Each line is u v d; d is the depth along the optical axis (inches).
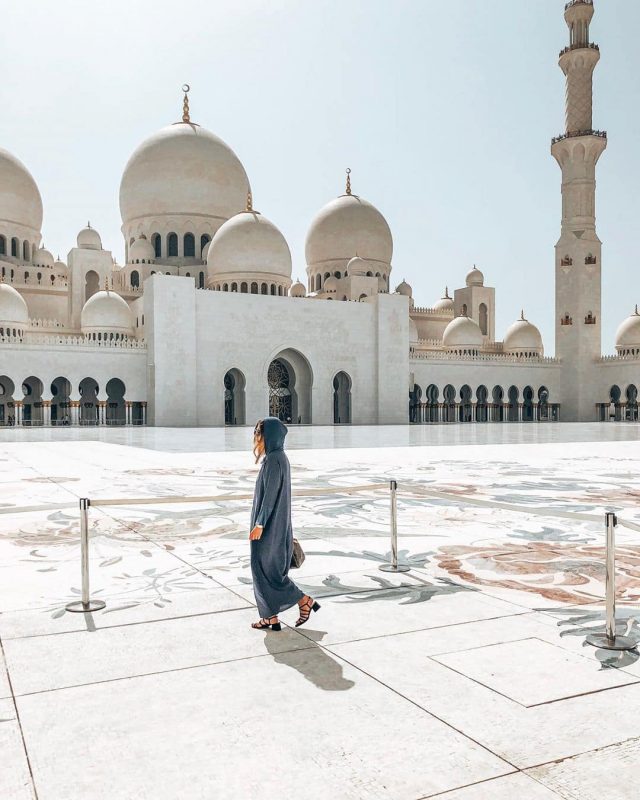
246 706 186.7
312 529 438.0
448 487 641.6
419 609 273.4
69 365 2488.9
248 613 271.0
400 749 162.6
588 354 3223.4
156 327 2529.5
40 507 339.9
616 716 179.2
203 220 3095.5
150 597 293.4
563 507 520.4
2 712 184.1
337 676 206.8
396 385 2984.7
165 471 819.4
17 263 3014.3
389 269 3442.4
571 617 262.8
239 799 142.9
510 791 144.6
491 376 3245.6
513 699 189.6
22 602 287.9
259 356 2746.1
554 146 3189.0
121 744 166.4
